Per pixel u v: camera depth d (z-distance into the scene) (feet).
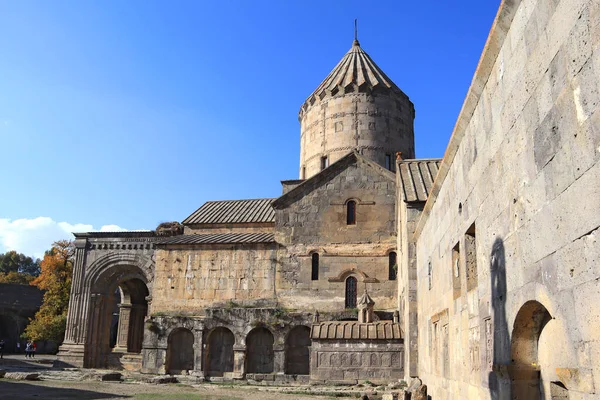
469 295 32.94
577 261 16.03
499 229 25.18
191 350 111.14
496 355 25.62
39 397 69.46
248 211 141.18
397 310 98.78
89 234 140.36
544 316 21.44
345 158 115.03
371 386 85.46
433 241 51.29
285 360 103.35
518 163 22.08
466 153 33.40
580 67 15.74
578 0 15.87
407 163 85.71
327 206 114.21
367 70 136.26
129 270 139.03
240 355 105.29
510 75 23.15
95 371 117.80
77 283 137.59
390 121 131.34
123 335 156.97
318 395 80.02
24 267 384.27
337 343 89.56
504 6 22.48
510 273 23.24
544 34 18.81
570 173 16.53
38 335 185.16
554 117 17.90
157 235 137.80
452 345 39.70
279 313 105.60
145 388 88.28
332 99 132.67
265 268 114.01
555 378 20.07
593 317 14.96
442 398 45.16
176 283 117.91
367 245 110.42
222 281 115.65
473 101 30.14
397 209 102.06
